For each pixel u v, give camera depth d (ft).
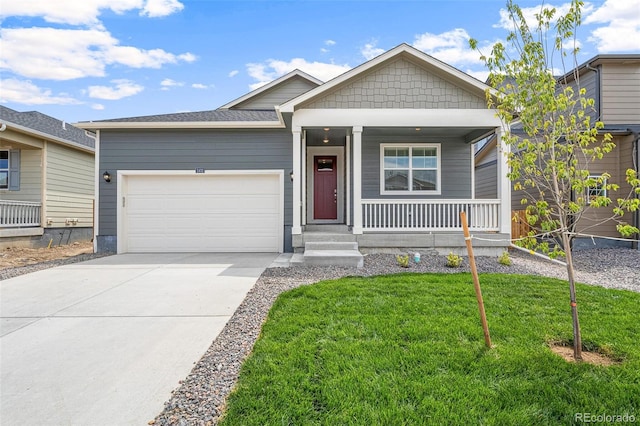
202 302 14.79
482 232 27.78
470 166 33.81
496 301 13.94
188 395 7.86
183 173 31.04
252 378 8.30
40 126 37.99
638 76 34.42
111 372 8.95
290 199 31.14
